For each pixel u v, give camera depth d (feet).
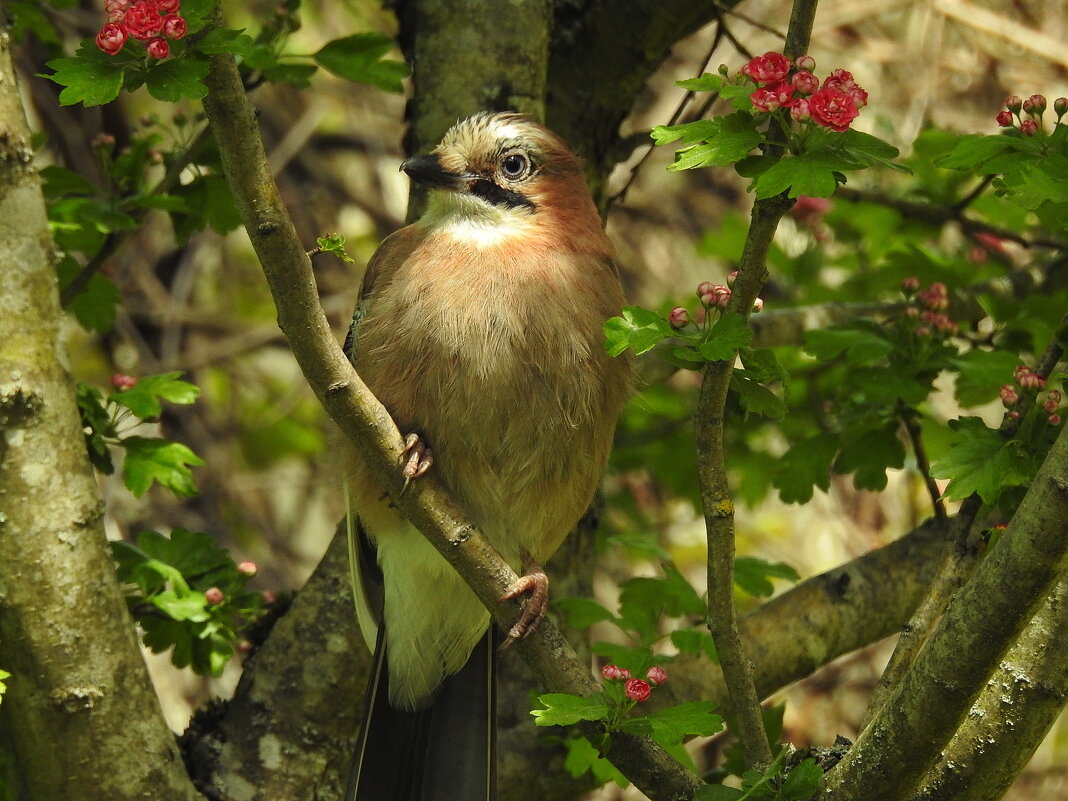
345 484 22.43
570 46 26.68
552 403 21.83
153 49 15.39
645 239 43.37
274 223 16.74
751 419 30.30
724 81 17.17
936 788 17.37
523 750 24.23
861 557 25.57
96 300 26.09
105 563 20.20
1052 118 39.04
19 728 19.94
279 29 24.68
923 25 39.58
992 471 18.38
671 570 25.00
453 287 21.94
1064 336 19.89
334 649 23.06
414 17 26.14
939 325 24.54
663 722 17.31
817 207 31.86
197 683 36.40
